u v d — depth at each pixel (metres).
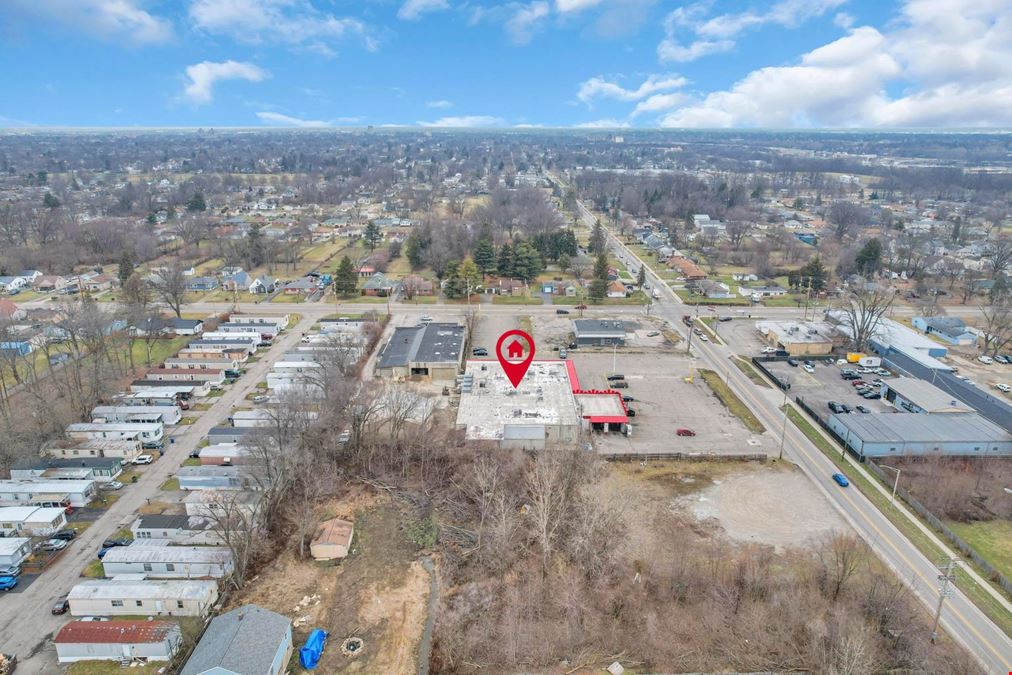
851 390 95.75
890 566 55.75
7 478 68.38
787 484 69.44
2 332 95.62
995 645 47.09
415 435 75.94
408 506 66.81
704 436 80.44
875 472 72.00
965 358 109.81
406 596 53.56
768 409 89.06
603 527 57.88
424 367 97.62
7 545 55.31
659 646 47.47
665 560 56.03
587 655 47.03
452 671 45.78
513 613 50.25
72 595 49.59
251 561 57.53
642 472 71.88
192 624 48.81
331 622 50.34
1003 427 78.56
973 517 62.91
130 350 102.31
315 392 81.81
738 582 52.69
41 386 91.00
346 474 72.81
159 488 68.38
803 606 49.97
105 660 45.75
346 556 58.69
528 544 59.28
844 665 43.03
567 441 78.50
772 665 45.97
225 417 85.94
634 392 94.31
